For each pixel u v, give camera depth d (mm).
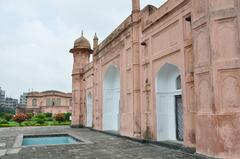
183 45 4824
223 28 3678
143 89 6312
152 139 5812
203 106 3852
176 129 5750
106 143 6129
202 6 3953
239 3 3588
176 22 5109
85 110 12945
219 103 3588
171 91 5895
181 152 4652
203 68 3857
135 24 6738
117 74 9461
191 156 4230
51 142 8039
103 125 9414
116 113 9609
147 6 6266
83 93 13367
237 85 3506
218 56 3664
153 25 5941
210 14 3773
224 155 3453
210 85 3703
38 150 5109
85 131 10219
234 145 3395
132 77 6695
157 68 5777
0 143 6426
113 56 8414
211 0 3793
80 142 6457
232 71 3559
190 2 4648
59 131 10359
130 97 6898
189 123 4551
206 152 3707
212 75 3672
